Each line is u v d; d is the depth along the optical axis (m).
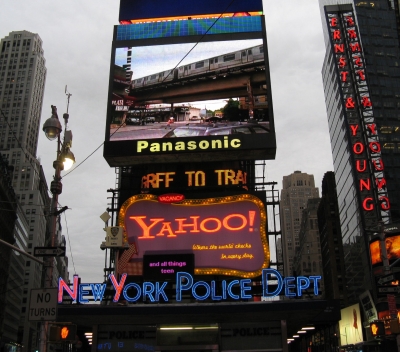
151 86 51.66
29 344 146.25
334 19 127.00
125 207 45.41
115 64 52.97
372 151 113.25
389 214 108.38
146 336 35.31
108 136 49.44
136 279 42.44
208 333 35.06
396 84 131.62
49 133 23.98
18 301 151.00
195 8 55.50
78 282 34.34
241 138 47.56
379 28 138.12
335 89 133.62
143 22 55.75
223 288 35.09
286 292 34.50
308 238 199.00
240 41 52.31
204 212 44.53
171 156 48.31
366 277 108.19
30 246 174.38
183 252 43.16
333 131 142.38
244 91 49.75
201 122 49.09
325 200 159.25
